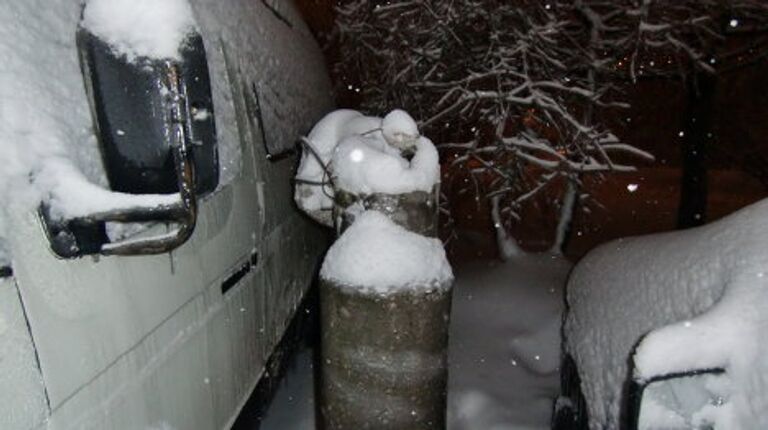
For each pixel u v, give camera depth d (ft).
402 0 23.97
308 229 15.15
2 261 4.15
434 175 9.86
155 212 4.95
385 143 10.42
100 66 5.16
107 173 5.49
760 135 32.12
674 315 7.45
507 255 22.24
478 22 22.70
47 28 5.27
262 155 11.07
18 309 4.33
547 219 36.14
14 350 4.28
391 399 9.43
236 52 10.36
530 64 22.44
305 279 14.79
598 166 20.54
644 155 20.52
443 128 24.50
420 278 9.12
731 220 7.92
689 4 23.03
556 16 23.34
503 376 14.82
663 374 6.13
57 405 4.75
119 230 5.56
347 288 9.10
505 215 25.66
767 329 6.01
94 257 5.34
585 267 11.59
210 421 8.09
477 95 20.47
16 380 4.29
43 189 4.64
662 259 8.57
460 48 22.63
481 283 19.51
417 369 9.35
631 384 6.28
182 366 7.16
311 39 19.40
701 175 29.30
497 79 20.74
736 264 6.89
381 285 9.00
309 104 16.39
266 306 11.00
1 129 4.42
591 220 38.34
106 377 5.48
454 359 15.53
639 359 6.28
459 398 13.76
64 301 4.88
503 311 17.44
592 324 9.59
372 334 9.19
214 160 5.96
